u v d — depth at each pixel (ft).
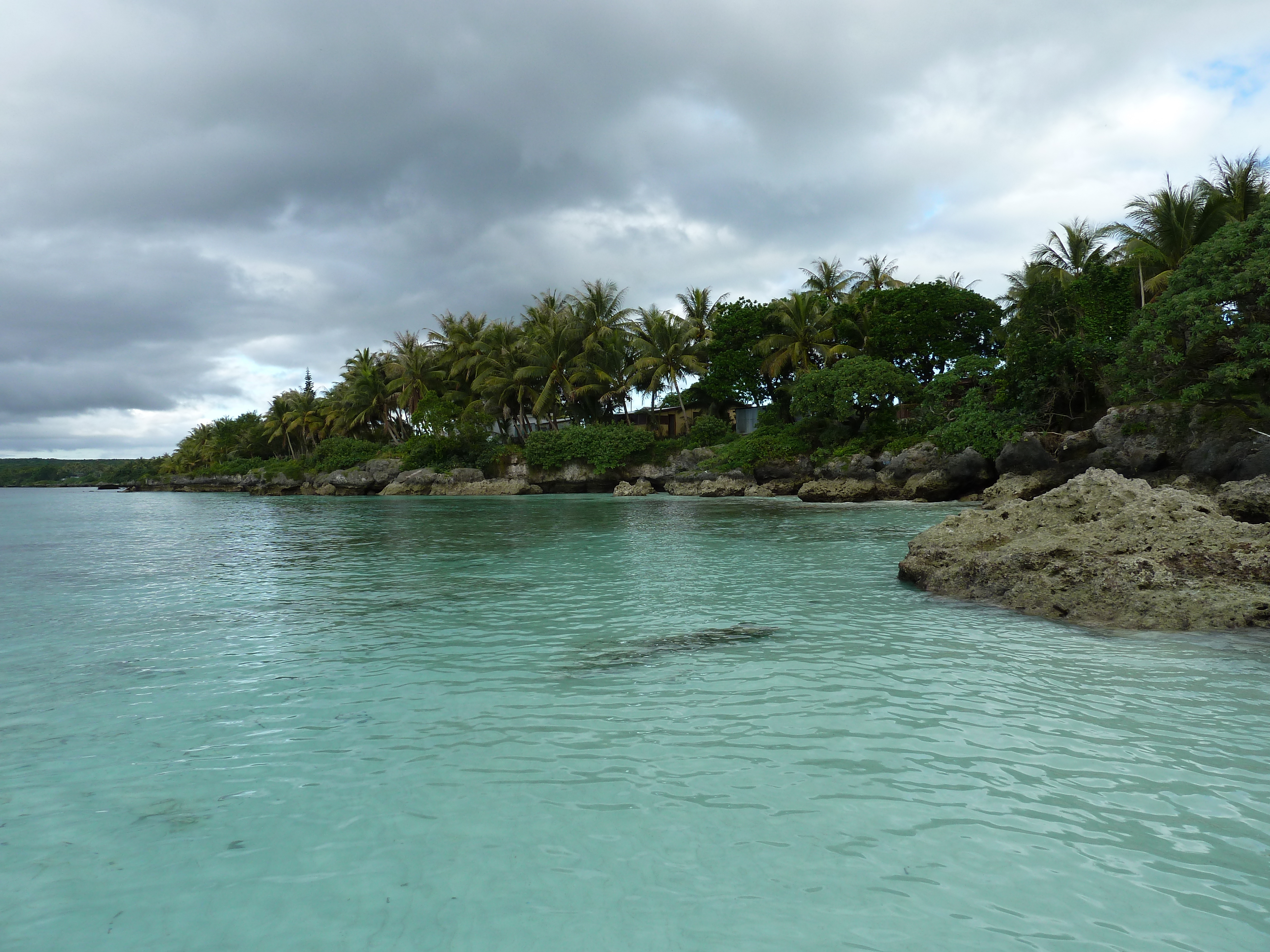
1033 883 9.82
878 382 115.65
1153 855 10.46
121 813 12.39
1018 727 15.51
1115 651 21.58
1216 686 18.07
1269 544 25.80
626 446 154.81
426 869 10.57
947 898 9.52
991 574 29.84
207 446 331.98
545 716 16.78
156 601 33.01
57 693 18.95
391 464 188.14
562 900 9.71
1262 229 64.23
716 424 153.69
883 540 52.60
